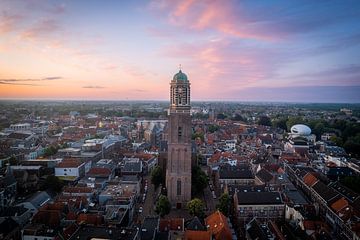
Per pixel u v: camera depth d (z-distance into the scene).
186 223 145.50
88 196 173.75
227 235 123.69
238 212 154.50
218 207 159.62
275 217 156.50
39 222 138.25
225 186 178.88
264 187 176.12
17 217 149.50
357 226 134.25
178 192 171.62
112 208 152.62
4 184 184.25
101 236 112.25
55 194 193.38
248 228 137.62
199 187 190.25
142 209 174.38
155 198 186.75
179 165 169.62
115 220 139.88
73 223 131.88
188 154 169.00
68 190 177.88
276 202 157.00
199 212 153.38
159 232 127.75
